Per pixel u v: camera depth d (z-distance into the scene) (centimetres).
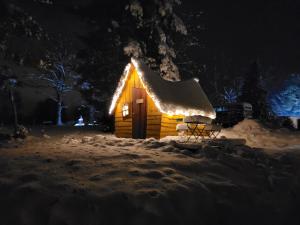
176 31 2639
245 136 1692
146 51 2505
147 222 507
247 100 3453
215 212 597
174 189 593
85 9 2777
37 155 830
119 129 1579
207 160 831
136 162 755
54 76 4069
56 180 589
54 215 483
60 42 3884
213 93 4497
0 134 1273
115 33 2558
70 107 4516
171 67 2528
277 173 846
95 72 2667
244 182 749
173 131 1414
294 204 732
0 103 3688
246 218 619
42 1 2956
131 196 544
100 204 516
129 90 1538
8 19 2488
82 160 749
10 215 484
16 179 584
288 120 2848
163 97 1362
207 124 1182
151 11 2503
